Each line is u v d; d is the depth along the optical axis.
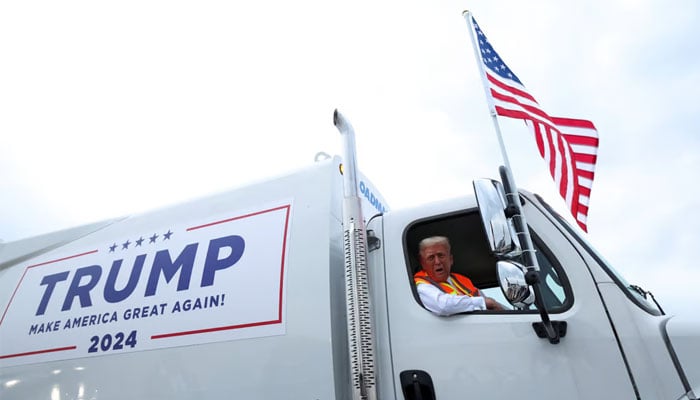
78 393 2.83
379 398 2.23
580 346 2.04
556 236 2.34
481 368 2.15
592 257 2.25
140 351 2.76
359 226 2.56
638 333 2.00
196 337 2.64
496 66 3.15
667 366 1.89
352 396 2.25
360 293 2.38
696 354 1.87
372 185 3.60
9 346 3.23
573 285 2.19
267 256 2.71
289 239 2.71
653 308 2.22
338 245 2.73
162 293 2.89
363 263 2.48
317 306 2.44
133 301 2.96
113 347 2.86
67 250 3.59
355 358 2.28
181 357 2.64
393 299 2.49
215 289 2.74
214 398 2.46
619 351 1.98
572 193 2.76
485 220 2.01
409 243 2.75
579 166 2.81
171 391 2.57
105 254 3.35
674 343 1.92
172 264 2.98
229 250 2.85
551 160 2.90
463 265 3.29
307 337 2.39
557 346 2.07
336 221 2.79
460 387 2.14
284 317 2.48
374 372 2.25
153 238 3.22
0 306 3.53
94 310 3.07
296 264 2.61
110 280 3.15
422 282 2.52
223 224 3.00
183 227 3.15
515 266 1.97
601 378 1.96
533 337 2.13
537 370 2.06
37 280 3.53
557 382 2.01
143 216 3.43
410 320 2.39
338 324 2.48
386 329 2.41
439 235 2.91
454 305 2.32
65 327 3.11
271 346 2.44
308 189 2.87
